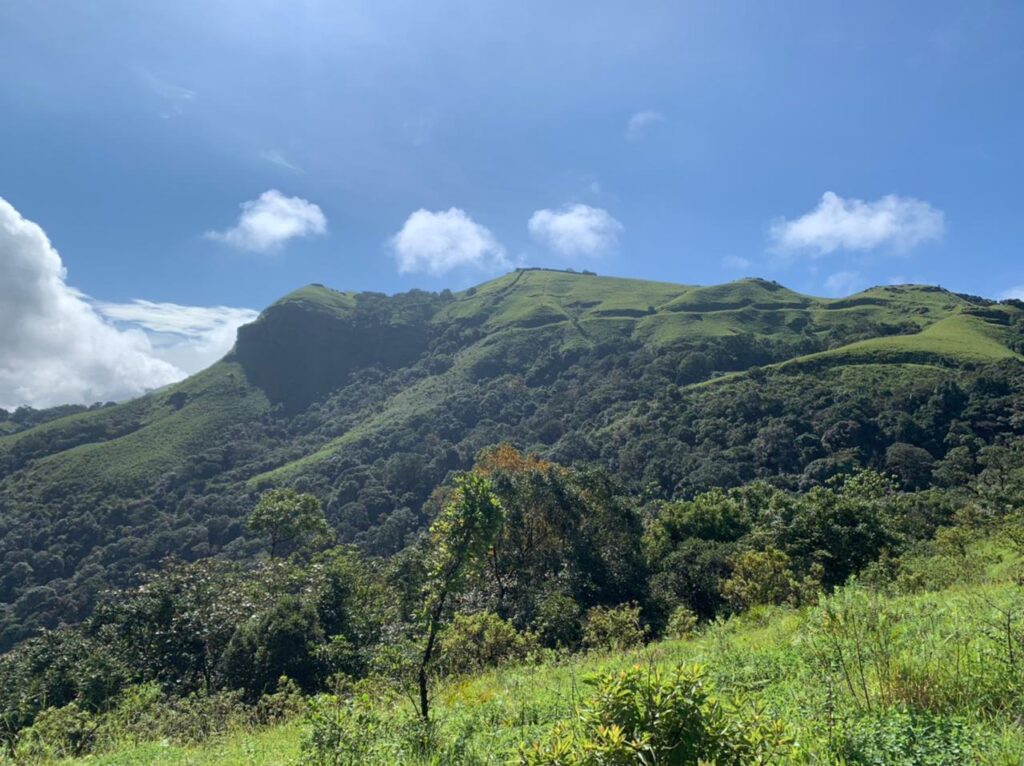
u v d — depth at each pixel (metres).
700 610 28.41
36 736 11.84
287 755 6.82
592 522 35.00
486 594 30.09
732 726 2.81
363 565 37.56
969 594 7.61
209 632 27.78
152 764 8.68
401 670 7.11
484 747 5.26
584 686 6.83
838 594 5.29
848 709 3.72
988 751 2.97
